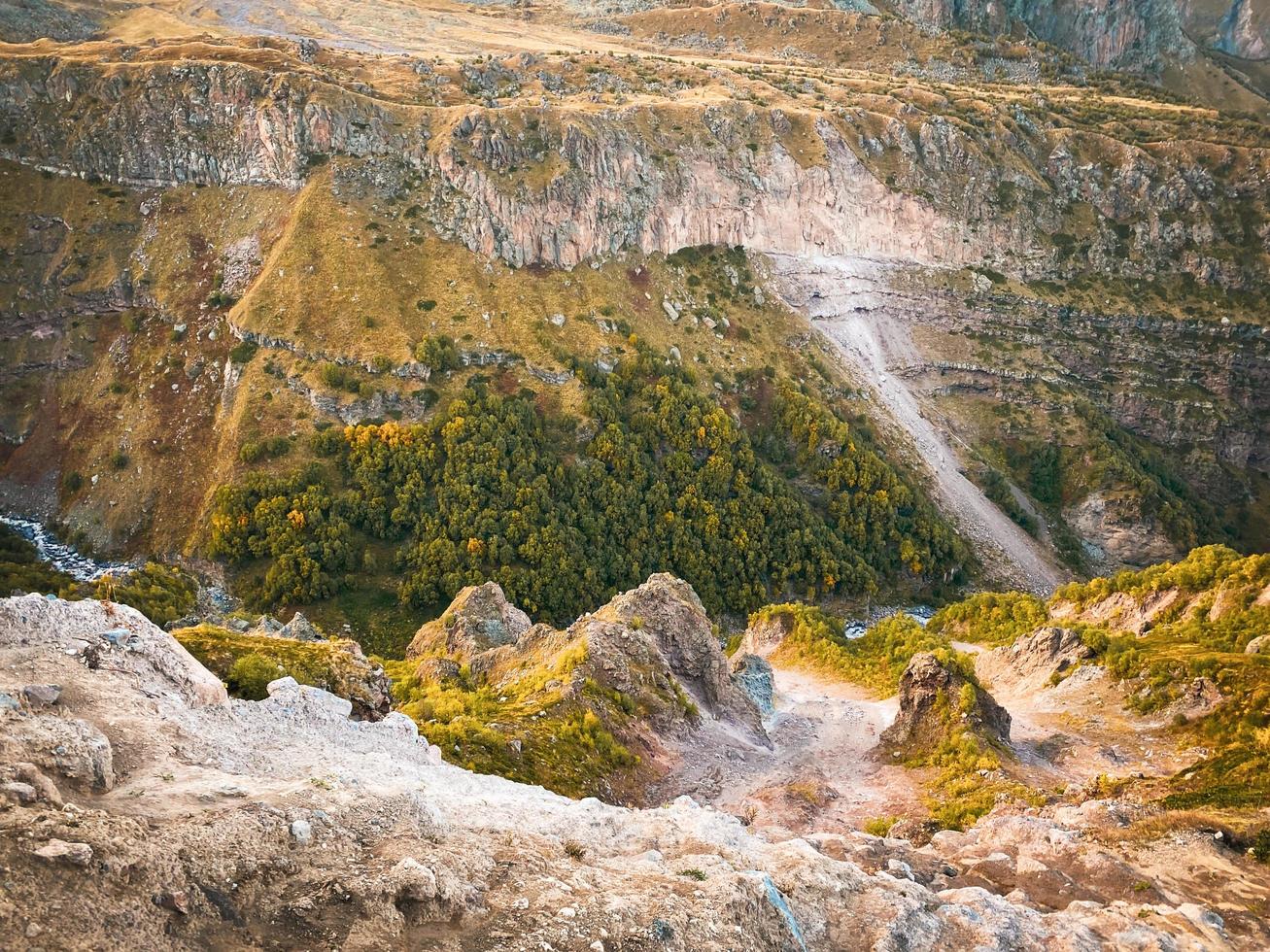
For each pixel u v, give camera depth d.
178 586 122.44
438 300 160.88
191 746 25.69
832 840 37.38
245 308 156.38
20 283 170.25
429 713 54.66
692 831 31.28
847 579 161.88
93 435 158.38
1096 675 79.00
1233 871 38.84
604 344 166.25
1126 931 29.78
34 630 28.28
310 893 19.61
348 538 135.25
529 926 21.38
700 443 162.88
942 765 64.00
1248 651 74.06
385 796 25.08
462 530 137.50
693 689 73.94
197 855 18.94
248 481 137.62
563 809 31.86
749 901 25.00
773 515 162.00
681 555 152.62
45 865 16.20
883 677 98.38
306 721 32.09
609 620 71.88
